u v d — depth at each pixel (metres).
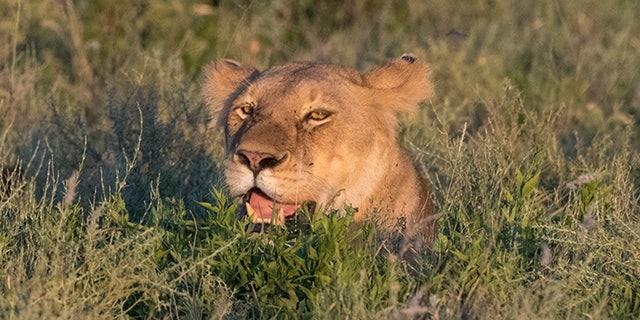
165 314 8.73
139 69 16.97
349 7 21.83
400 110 10.84
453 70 16.61
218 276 8.95
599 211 10.53
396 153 10.77
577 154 13.59
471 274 8.92
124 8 18.89
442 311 8.48
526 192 10.51
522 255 9.42
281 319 8.66
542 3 21.22
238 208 10.44
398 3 21.98
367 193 10.45
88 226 9.02
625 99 17.16
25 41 17.81
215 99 11.52
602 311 8.59
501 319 8.34
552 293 8.59
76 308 8.22
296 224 9.60
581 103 16.72
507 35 20.06
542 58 18.83
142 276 8.62
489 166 11.80
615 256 9.49
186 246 9.41
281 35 20.33
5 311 8.11
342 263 8.72
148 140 13.12
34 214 9.92
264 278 8.98
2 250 9.36
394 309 8.02
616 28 20.20
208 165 13.27
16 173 12.05
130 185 12.23
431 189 12.35
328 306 8.19
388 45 20.06
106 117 14.35
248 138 9.73
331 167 10.12
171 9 19.23
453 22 21.03
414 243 9.87
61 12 18.48
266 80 10.40
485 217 10.33
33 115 14.90
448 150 11.94
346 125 10.21
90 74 17.03
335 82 10.41
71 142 13.59
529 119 13.88
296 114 10.05
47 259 8.78
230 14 19.77
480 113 15.50
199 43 18.95
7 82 15.70
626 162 12.45
